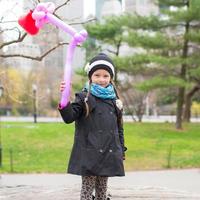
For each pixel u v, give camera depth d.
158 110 69.06
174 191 10.08
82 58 29.55
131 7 30.84
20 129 28.38
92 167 5.34
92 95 5.54
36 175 15.47
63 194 9.11
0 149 18.12
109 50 35.25
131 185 11.65
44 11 5.58
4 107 77.19
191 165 18.78
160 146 24.25
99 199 5.78
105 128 5.47
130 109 47.28
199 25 29.73
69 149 23.02
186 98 36.69
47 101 67.19
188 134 28.45
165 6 31.11
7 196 9.07
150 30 30.03
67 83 5.32
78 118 5.52
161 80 28.02
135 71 30.58
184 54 29.39
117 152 5.49
